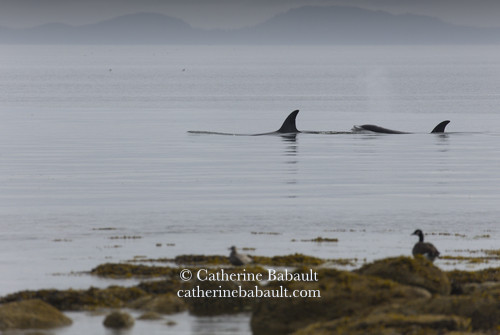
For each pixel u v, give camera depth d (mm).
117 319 78688
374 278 80875
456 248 118688
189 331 77500
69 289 89875
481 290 83375
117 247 118312
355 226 137000
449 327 71125
